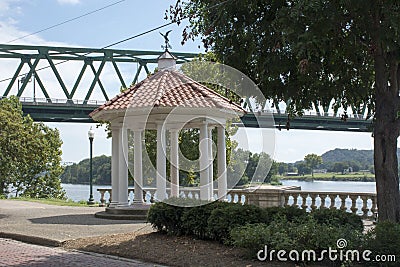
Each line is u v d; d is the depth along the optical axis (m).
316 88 13.02
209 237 12.71
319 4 10.16
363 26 11.47
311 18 10.43
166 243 12.54
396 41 10.59
